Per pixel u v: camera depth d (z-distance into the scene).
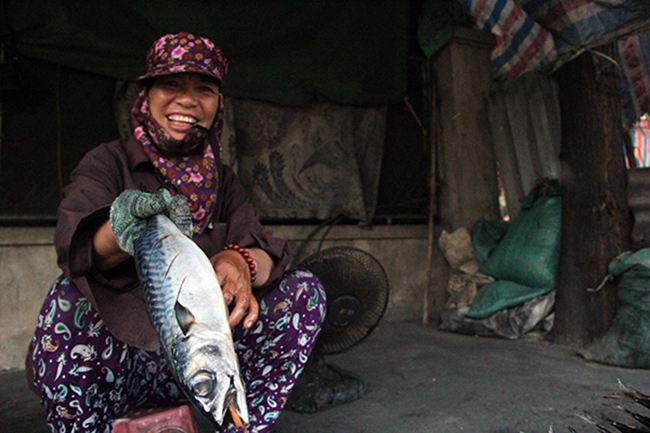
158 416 1.21
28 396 2.49
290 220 4.26
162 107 1.37
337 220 4.32
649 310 2.79
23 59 3.37
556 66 3.67
